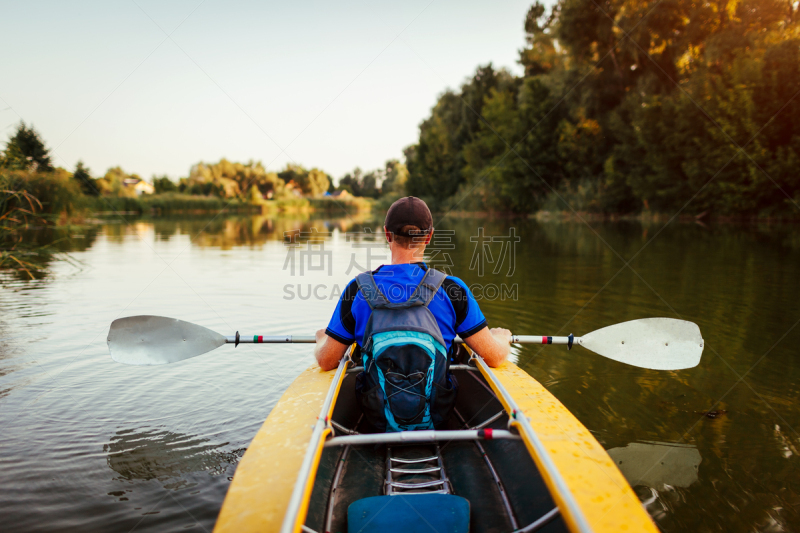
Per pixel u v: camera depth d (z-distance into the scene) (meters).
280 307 4.80
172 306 4.82
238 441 2.22
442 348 1.70
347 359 2.09
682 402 2.58
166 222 24.94
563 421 1.61
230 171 60.66
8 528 1.61
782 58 15.10
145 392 2.76
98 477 1.92
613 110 22.80
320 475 1.60
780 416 2.40
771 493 1.77
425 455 1.85
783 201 15.79
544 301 4.93
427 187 39.44
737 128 16.08
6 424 2.36
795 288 5.29
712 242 10.42
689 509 1.69
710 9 18.50
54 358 3.29
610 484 1.26
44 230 14.23
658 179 19.20
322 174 72.88
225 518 1.14
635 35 20.25
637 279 6.02
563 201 24.95
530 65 32.84
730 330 3.80
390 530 1.35
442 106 40.53
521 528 1.50
